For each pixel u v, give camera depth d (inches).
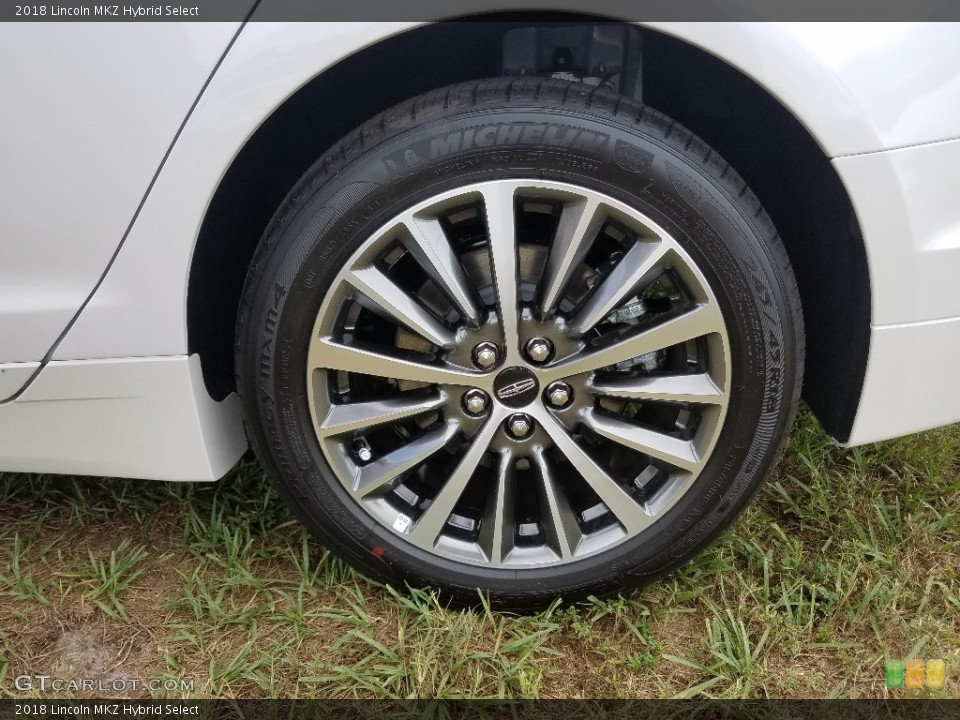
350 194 62.5
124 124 60.1
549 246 66.6
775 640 72.7
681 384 67.6
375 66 70.1
